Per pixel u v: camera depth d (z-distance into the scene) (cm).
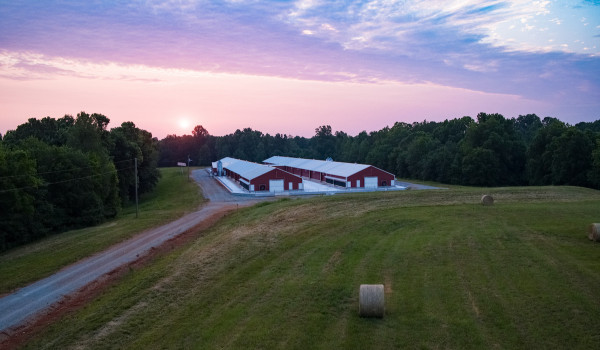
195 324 1259
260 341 1109
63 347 1228
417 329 1119
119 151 6359
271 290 1484
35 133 6191
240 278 1655
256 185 6078
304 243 2122
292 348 1062
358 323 1179
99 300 1678
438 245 1916
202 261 1962
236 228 2800
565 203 3061
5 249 3309
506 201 3238
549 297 1257
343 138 16362
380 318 1202
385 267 1645
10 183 3306
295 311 1287
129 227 3472
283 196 5634
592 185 6062
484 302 1252
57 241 3206
